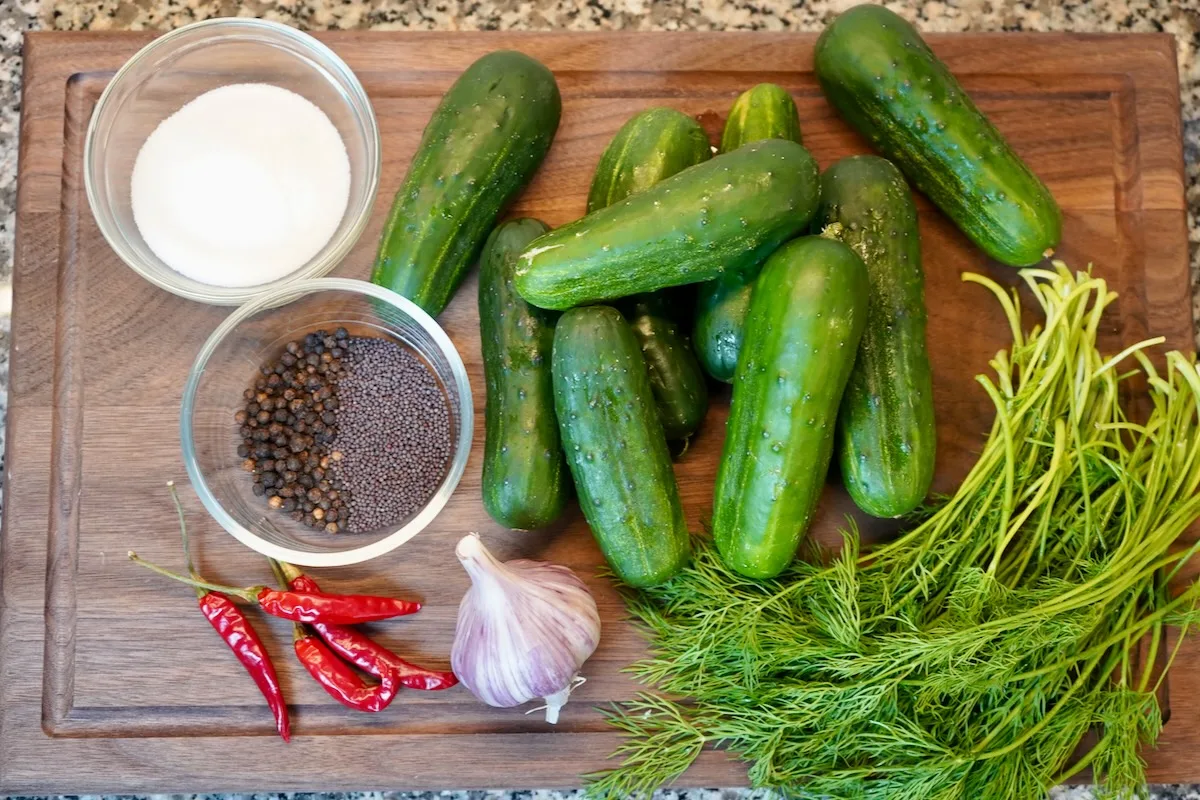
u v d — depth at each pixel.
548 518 0.59
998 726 0.56
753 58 0.63
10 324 0.64
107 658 0.60
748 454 0.56
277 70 0.64
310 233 0.62
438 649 0.61
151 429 0.61
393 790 0.60
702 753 0.60
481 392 0.62
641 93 0.63
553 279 0.56
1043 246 0.60
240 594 0.59
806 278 0.54
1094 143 0.64
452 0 0.66
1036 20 0.67
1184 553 0.58
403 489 0.62
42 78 0.62
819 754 0.58
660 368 0.59
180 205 0.62
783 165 0.55
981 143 0.59
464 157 0.58
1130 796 0.58
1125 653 0.58
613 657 0.60
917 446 0.58
